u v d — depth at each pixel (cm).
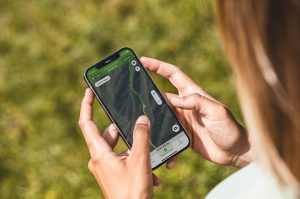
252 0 70
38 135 301
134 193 136
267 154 75
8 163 294
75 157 291
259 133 74
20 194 284
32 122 306
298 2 68
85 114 172
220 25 75
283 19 69
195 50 317
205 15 326
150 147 178
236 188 95
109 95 179
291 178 75
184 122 182
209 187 269
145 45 324
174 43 321
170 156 178
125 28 333
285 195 82
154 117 179
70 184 283
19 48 337
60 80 321
